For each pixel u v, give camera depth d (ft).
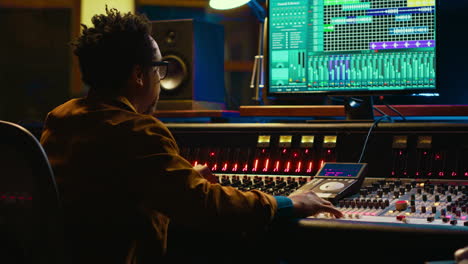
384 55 6.89
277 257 5.31
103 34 4.82
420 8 6.79
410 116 7.34
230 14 10.37
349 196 5.62
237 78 9.77
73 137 4.54
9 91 14.44
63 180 4.46
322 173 6.09
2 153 3.88
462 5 7.36
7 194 3.95
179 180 4.32
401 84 6.84
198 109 8.47
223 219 4.45
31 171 3.85
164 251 4.78
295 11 7.21
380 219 4.67
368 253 4.53
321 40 7.11
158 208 4.41
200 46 8.52
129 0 10.00
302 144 6.77
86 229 4.41
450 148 6.20
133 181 4.34
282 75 7.26
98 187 4.38
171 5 11.59
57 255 3.99
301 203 4.84
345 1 7.02
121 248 4.43
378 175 6.43
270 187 6.17
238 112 8.17
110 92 4.84
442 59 7.47
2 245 3.99
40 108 14.24
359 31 6.97
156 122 4.56
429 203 5.12
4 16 14.25
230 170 7.00
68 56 13.91
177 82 8.41
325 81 7.09
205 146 7.22
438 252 4.24
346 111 7.12
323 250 4.87
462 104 7.41
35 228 3.98
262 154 6.92
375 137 6.53
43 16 14.17
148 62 4.98
